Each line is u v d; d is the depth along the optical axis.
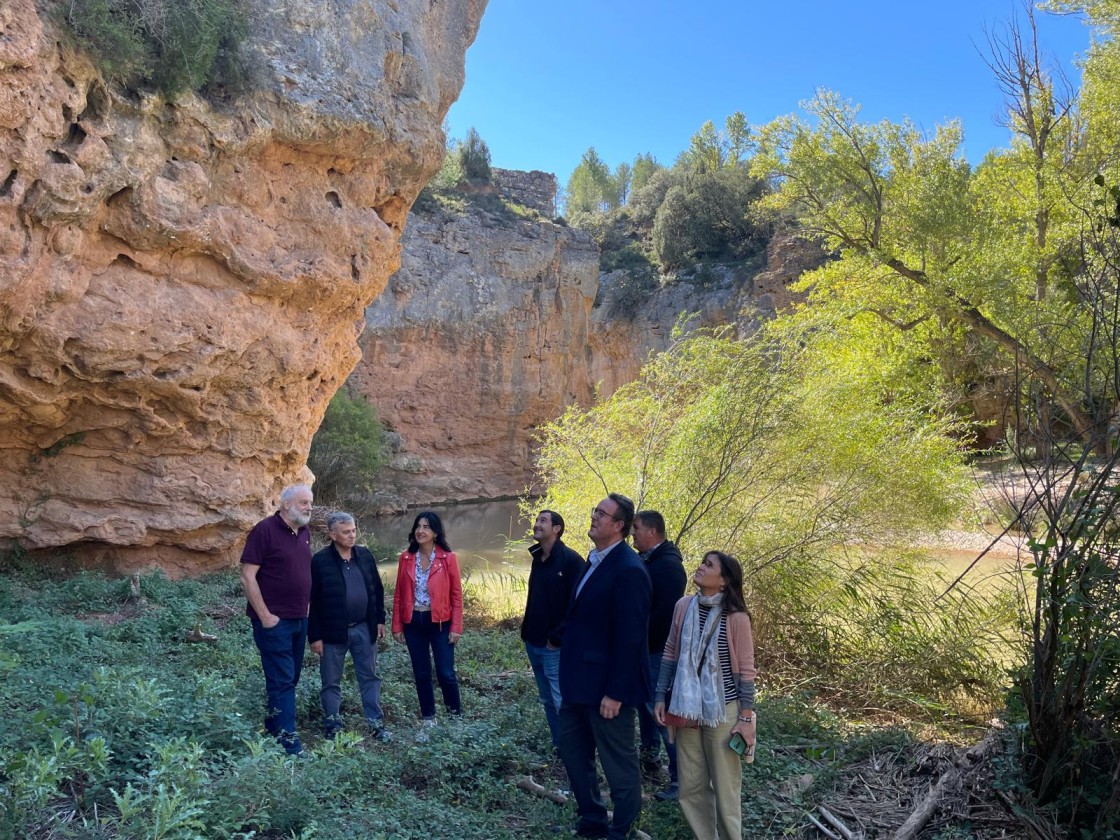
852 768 5.29
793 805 4.70
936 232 19.80
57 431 9.31
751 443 8.20
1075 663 4.16
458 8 12.62
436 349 37.84
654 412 9.12
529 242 40.75
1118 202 4.27
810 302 22.69
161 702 4.36
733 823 3.81
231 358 10.02
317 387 12.12
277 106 9.61
